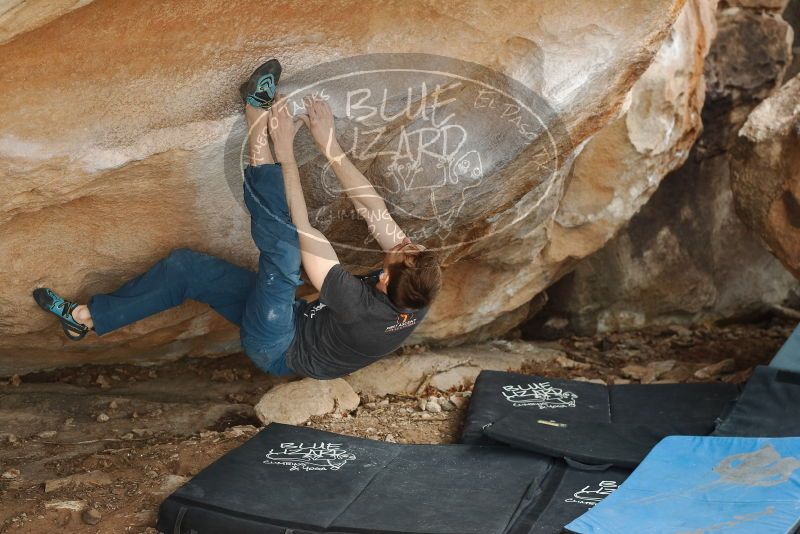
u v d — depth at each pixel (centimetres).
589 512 354
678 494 368
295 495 370
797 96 535
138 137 344
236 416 482
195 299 394
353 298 348
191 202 381
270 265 351
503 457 414
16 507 366
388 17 355
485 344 612
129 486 388
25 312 395
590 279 641
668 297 661
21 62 319
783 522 337
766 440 402
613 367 593
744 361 600
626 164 540
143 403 485
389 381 530
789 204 516
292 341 369
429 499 371
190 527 349
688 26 538
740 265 680
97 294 390
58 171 339
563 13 372
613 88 398
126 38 327
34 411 465
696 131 584
